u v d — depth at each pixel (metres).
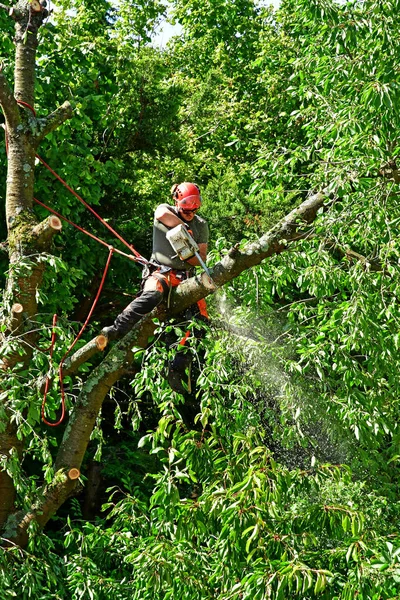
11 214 9.20
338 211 8.88
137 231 18.39
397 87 8.38
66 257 15.84
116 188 17.42
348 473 7.82
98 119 17.39
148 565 7.55
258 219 16.94
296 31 11.63
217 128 23.97
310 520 7.51
